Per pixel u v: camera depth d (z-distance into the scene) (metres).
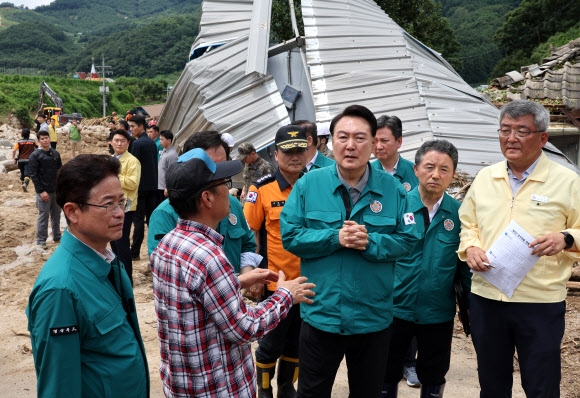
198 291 2.46
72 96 75.06
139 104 91.44
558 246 3.32
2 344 6.00
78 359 2.37
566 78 14.88
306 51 12.06
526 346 3.49
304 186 3.58
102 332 2.44
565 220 3.51
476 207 3.73
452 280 4.04
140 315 6.70
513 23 39.75
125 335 2.54
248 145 8.12
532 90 15.07
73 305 2.38
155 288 2.62
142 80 98.00
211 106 11.79
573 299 6.63
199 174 2.57
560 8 37.75
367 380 3.47
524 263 3.41
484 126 11.27
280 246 4.46
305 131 4.69
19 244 10.23
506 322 3.55
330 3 13.11
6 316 6.85
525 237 3.40
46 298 2.35
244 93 11.82
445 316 4.04
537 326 3.45
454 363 5.44
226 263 2.51
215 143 3.82
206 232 2.62
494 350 3.61
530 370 3.46
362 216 3.47
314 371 3.47
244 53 12.35
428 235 4.05
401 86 11.65
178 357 2.52
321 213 3.48
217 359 2.52
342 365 5.45
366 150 3.41
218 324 2.48
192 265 2.47
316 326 3.40
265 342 4.36
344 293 3.34
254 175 8.27
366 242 3.24
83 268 2.46
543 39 38.69
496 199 3.64
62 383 2.32
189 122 12.14
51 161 9.83
